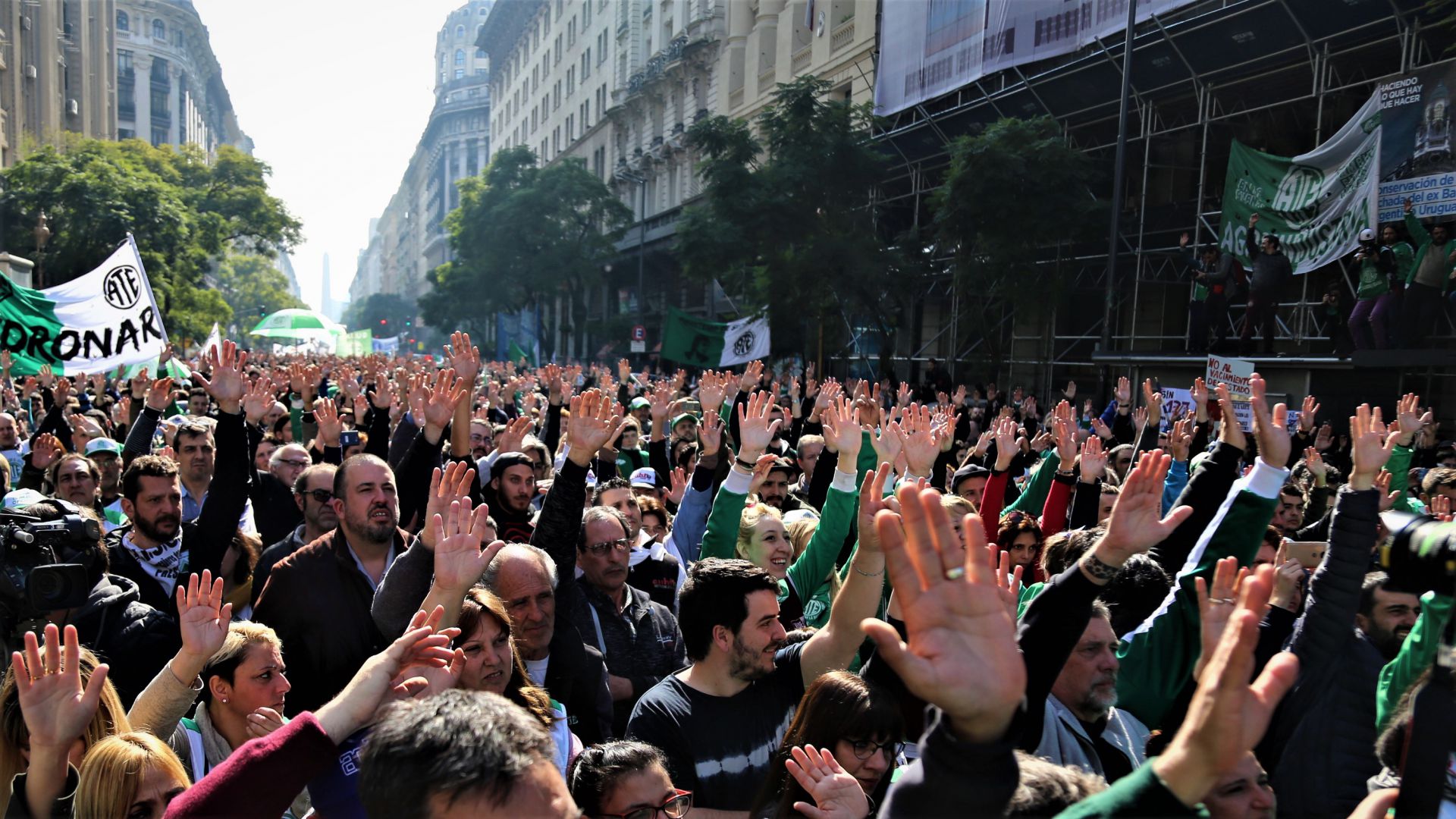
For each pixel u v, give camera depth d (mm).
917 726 3414
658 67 46375
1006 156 19250
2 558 3398
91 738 2912
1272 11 16594
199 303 41469
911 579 1779
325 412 7688
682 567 5574
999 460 6203
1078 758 2998
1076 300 24859
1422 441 9805
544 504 4387
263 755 2346
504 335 66188
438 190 140750
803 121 24438
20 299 10398
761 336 20625
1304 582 4020
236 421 5109
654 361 44312
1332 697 3090
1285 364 15984
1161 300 23266
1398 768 2699
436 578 3174
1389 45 16047
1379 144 14680
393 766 1859
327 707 2516
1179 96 20219
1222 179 20562
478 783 1805
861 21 30422
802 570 4719
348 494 4426
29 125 42406
